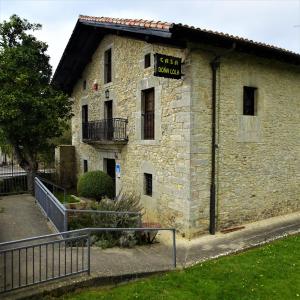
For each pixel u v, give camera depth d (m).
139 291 4.73
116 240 6.60
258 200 8.77
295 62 8.88
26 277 4.41
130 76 9.62
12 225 7.48
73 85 14.34
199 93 7.38
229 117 7.95
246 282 5.08
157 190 8.46
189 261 5.93
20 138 11.80
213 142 7.63
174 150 7.78
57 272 4.90
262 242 6.95
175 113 7.70
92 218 7.17
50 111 11.30
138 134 9.29
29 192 11.60
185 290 4.80
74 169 14.73
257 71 8.51
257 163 8.67
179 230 7.64
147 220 8.78
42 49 12.45
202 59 7.39
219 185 7.85
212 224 7.67
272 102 8.97
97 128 11.43
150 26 6.95
